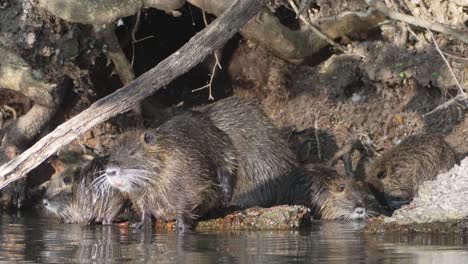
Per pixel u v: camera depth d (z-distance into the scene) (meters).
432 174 14.09
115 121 15.00
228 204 12.84
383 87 15.91
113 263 8.62
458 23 15.27
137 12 13.99
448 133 15.35
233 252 9.38
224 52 16.47
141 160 11.81
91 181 12.73
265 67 16.34
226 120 13.20
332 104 16.02
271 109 16.20
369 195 13.80
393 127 15.70
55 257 9.09
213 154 12.61
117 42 14.62
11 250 9.64
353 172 15.05
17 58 13.70
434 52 15.43
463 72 15.23
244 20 11.41
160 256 9.10
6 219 13.25
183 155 11.96
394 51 15.70
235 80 16.45
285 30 15.30
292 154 13.82
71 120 11.21
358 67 15.94
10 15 14.05
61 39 14.24
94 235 11.18
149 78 11.32
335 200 13.33
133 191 12.09
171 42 16.55
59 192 12.90
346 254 9.20
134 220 13.00
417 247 9.75
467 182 11.47
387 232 11.12
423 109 15.66
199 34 11.36
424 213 11.21
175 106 15.84
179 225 11.90
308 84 16.17
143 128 12.80
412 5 15.30
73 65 14.43
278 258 8.91
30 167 11.13
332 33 15.66
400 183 14.10
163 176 11.90
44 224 12.64
